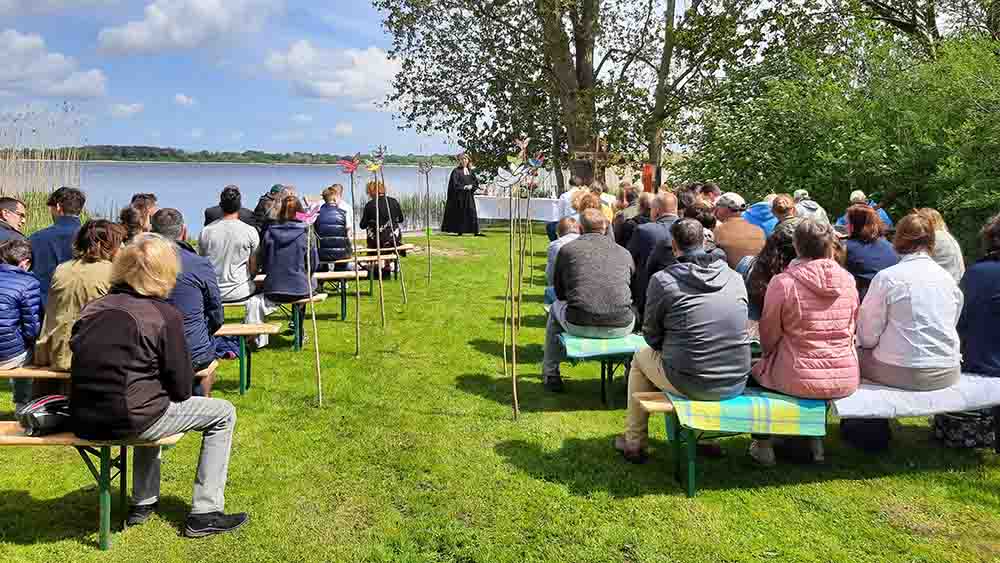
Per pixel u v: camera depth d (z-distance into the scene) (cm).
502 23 1923
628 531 354
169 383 335
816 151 1084
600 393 573
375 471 422
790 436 438
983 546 340
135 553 335
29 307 446
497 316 847
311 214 542
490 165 2069
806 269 398
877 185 1036
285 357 669
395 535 351
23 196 1302
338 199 933
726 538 348
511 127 2055
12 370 416
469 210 1680
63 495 394
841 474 421
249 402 539
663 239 563
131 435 326
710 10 1805
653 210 640
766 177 1192
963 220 896
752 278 491
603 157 1574
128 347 321
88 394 320
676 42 1805
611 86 1952
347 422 500
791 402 394
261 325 571
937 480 411
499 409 530
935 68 988
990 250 450
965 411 441
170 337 331
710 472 425
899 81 1012
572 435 481
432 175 2267
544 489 400
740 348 396
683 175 1450
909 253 427
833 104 1070
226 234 667
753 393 407
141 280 336
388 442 464
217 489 355
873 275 504
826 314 395
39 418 328
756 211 732
